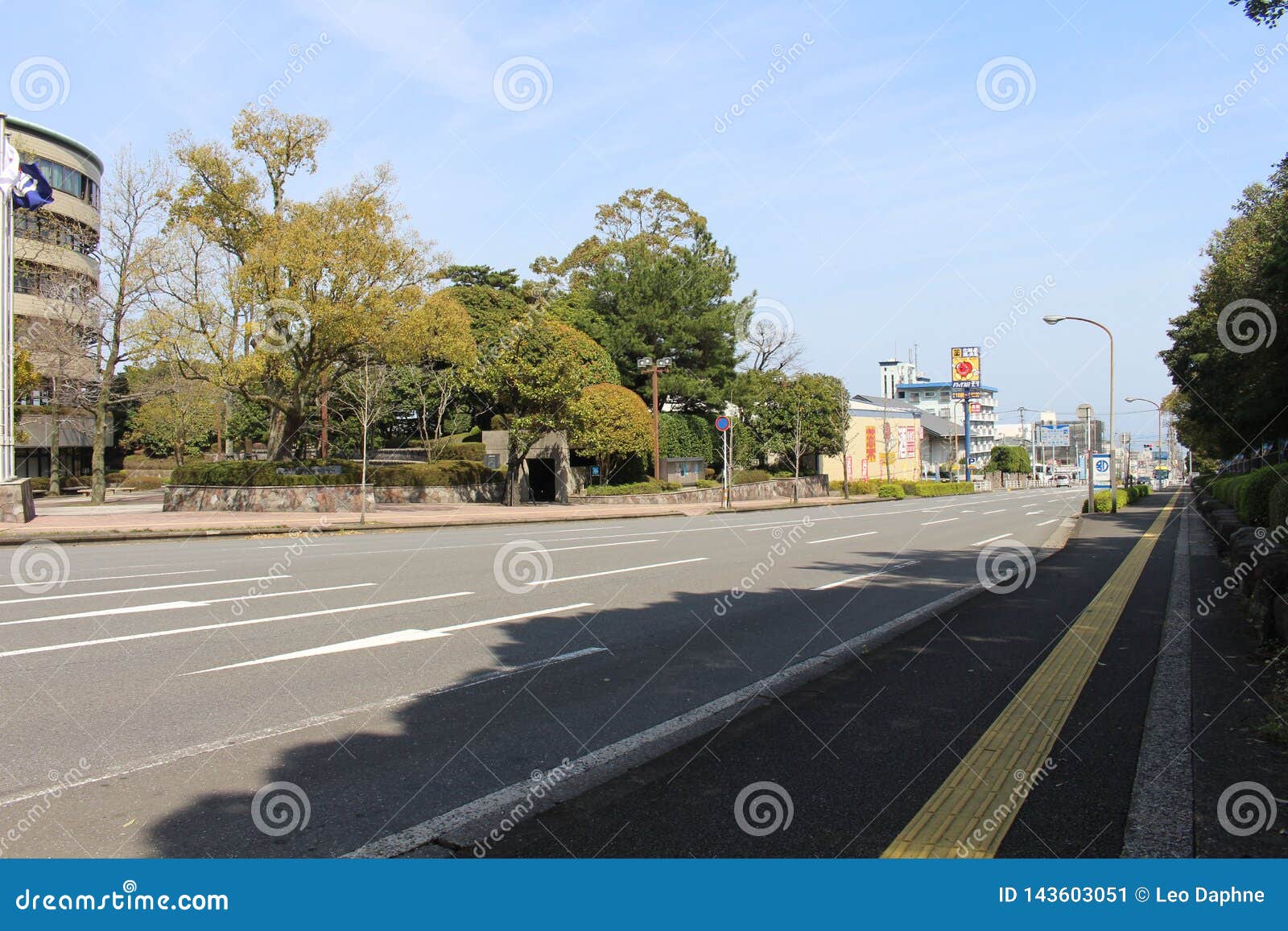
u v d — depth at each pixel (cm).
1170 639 766
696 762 464
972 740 493
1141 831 369
